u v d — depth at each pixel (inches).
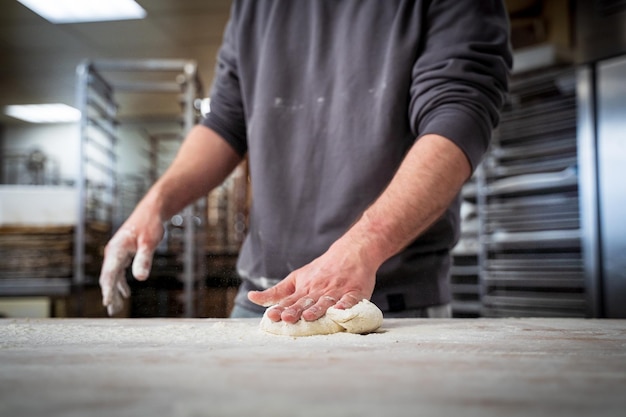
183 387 17.2
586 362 22.7
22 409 14.3
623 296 86.3
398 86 49.8
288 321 33.2
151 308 115.3
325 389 16.9
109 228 123.6
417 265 49.3
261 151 55.1
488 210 101.7
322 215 51.7
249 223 57.7
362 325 34.4
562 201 93.7
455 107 45.1
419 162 42.5
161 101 273.6
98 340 30.9
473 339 31.5
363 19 52.5
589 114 90.3
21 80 253.1
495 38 49.6
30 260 108.5
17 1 180.7
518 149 98.4
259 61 58.1
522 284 97.9
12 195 113.0
